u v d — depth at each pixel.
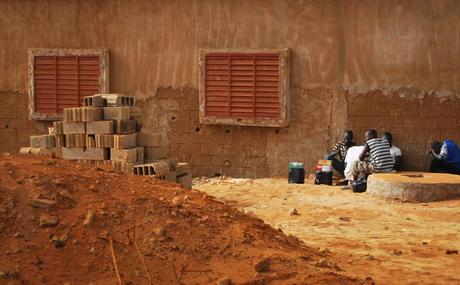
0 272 5.47
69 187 6.66
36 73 18.89
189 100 18.02
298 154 17.34
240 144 17.72
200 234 6.41
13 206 6.20
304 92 17.19
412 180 13.41
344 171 16.22
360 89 16.83
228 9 17.59
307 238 9.57
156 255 5.98
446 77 16.30
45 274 5.59
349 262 7.67
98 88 18.48
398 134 16.64
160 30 18.14
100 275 5.67
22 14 19.02
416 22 16.39
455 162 15.62
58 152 12.46
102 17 18.50
